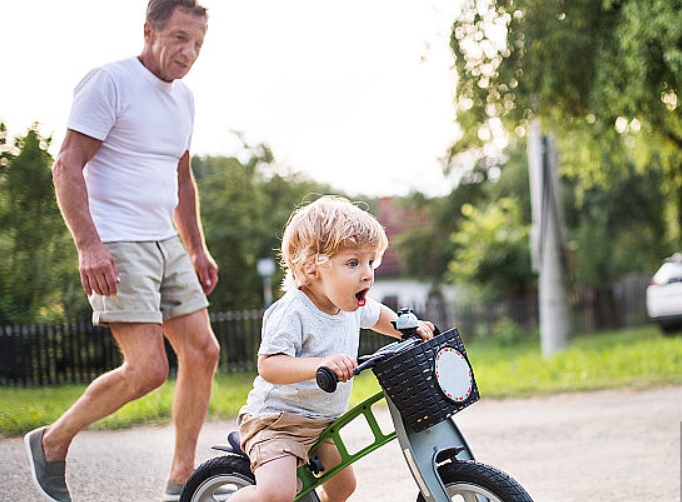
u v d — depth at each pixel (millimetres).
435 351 2566
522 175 25531
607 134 9594
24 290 9234
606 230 22969
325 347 2738
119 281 3383
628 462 5195
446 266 31078
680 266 16281
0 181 7957
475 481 2537
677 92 8430
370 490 4324
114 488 4133
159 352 3445
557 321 12195
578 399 8000
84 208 3326
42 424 5562
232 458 2945
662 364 9953
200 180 18922
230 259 17938
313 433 2779
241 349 13383
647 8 8234
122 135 3457
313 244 2646
